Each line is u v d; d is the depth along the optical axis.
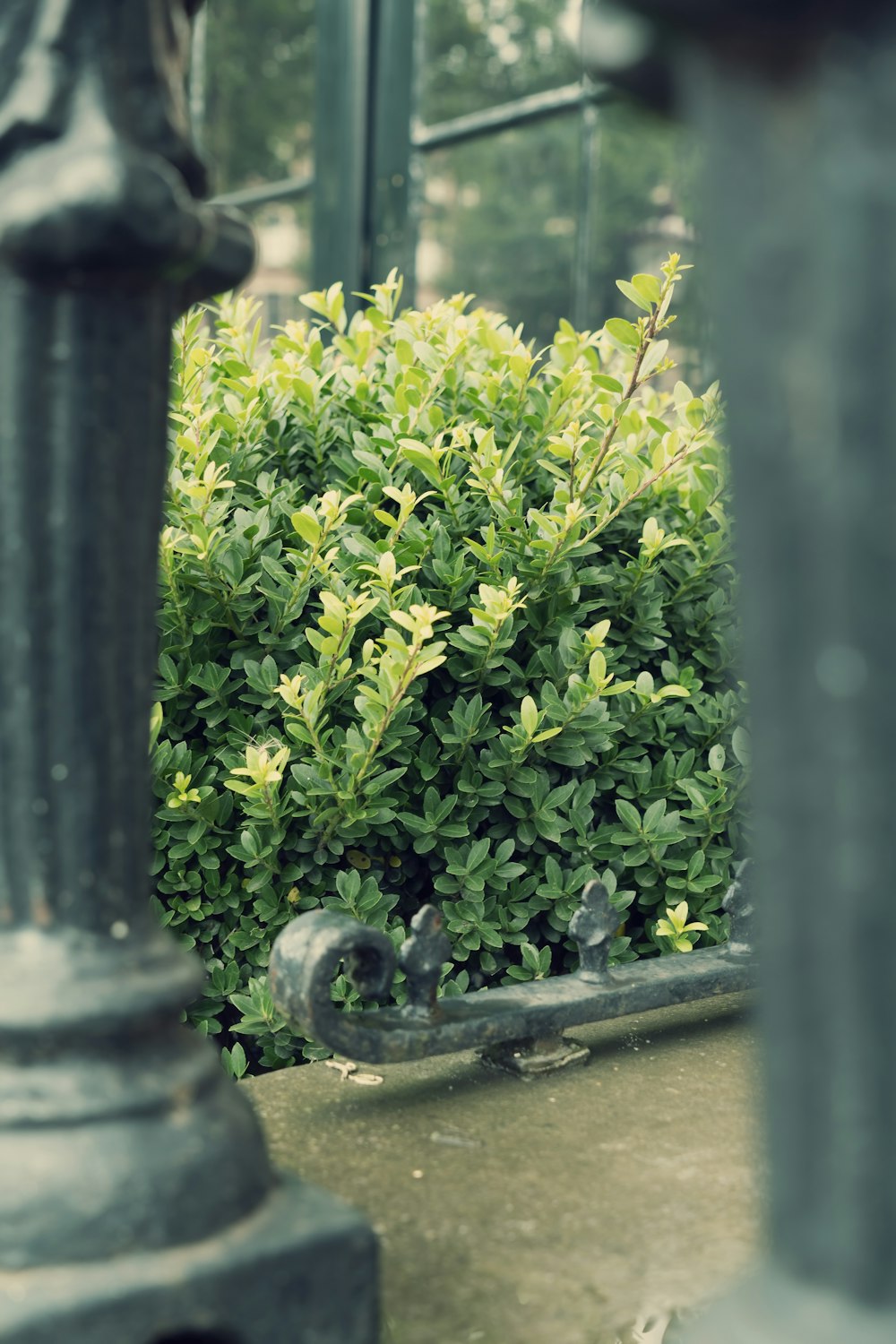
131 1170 1.38
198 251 1.43
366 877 2.78
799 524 1.07
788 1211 1.17
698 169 1.13
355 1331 1.48
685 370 6.51
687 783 2.89
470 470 3.00
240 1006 2.64
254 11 9.38
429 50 8.09
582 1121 2.17
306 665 2.62
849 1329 1.13
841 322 1.03
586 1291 1.66
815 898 1.11
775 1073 1.16
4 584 1.41
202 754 2.85
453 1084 2.32
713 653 3.19
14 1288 1.32
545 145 7.45
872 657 1.05
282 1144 2.09
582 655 2.79
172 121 1.42
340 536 2.86
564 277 7.37
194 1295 1.38
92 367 1.39
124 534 1.44
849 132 1.02
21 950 1.44
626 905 2.82
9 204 1.32
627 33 1.14
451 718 2.83
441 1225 1.83
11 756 1.44
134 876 1.50
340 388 3.11
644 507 3.11
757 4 1.01
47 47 1.35
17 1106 1.39
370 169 8.48
